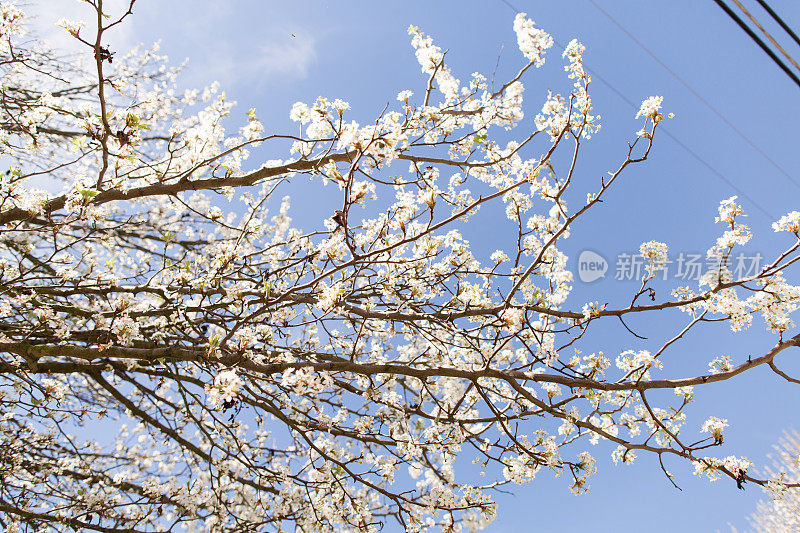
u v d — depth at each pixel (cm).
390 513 458
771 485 413
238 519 535
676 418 475
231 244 554
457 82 571
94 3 356
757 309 427
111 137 407
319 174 502
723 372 421
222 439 570
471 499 488
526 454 478
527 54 536
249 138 541
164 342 489
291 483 496
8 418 549
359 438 470
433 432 470
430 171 466
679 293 446
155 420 542
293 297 437
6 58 496
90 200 414
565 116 460
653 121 405
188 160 531
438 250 485
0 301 448
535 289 464
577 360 479
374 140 296
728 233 421
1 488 529
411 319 448
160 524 615
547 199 454
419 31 579
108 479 591
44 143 450
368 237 427
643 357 445
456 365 506
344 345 564
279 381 383
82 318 472
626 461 495
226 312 534
